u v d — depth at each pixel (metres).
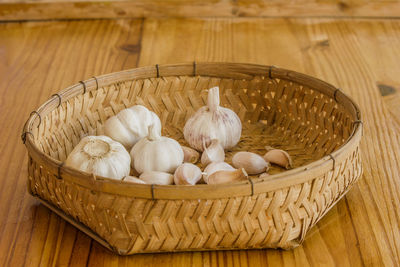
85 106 0.73
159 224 0.59
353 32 1.08
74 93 0.72
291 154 0.72
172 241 0.60
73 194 0.61
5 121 0.83
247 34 1.08
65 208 0.64
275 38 1.06
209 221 0.59
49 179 0.63
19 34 1.09
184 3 1.14
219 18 1.14
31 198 0.69
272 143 0.74
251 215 0.59
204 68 0.76
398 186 0.70
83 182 0.59
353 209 0.67
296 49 1.02
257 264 0.61
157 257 0.62
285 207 0.60
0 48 1.04
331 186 0.62
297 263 0.61
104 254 0.62
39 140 0.68
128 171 0.67
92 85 0.73
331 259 0.61
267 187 0.58
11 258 0.62
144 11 1.14
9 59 1.00
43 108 0.68
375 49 1.02
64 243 0.63
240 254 0.62
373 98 0.87
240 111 0.77
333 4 1.13
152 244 0.60
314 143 0.73
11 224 0.65
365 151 0.75
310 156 0.72
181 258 0.61
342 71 0.95
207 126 0.71
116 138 0.71
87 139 0.67
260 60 0.99
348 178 0.65
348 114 0.68
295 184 0.59
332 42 1.04
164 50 1.02
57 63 0.98
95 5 1.14
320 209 0.62
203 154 0.70
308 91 0.73
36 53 1.02
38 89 0.91
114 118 0.71
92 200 0.60
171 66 0.76
